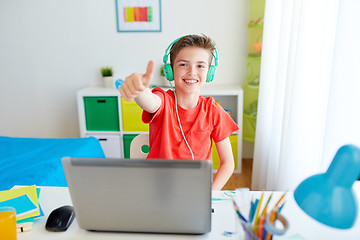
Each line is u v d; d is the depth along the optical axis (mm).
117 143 3094
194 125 1215
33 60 3318
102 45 3232
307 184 690
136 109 2990
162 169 790
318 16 1687
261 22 2803
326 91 1715
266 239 715
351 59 1372
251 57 2922
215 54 1273
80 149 2096
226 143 1311
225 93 2893
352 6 1339
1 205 1014
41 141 2252
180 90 1209
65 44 3256
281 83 2180
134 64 3254
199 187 804
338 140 1451
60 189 1189
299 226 933
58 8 3168
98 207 870
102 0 3119
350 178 648
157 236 903
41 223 974
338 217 639
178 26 3127
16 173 1684
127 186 823
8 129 3543
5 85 3404
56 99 3418
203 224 872
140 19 3123
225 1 3041
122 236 906
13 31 3250
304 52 1746
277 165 2301
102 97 3004
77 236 911
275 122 2254
